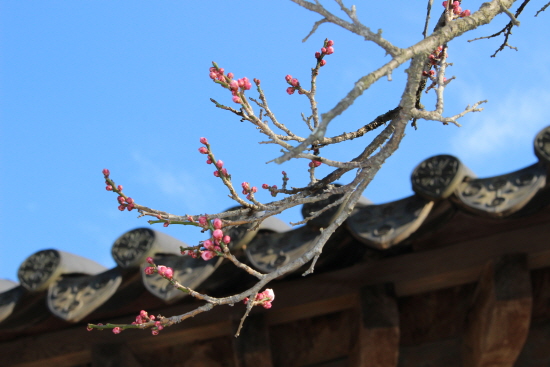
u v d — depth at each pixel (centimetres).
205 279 544
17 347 646
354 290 576
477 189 517
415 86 298
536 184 502
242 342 593
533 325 594
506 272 544
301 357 626
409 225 511
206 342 636
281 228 577
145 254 560
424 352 612
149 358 640
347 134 330
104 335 627
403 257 574
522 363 590
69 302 575
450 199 523
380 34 287
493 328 547
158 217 318
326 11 291
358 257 581
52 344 639
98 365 619
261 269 536
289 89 341
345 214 316
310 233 544
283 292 593
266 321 600
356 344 589
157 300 611
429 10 351
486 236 557
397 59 279
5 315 596
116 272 580
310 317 620
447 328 609
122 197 320
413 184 519
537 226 546
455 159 512
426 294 605
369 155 331
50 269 586
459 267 557
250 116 310
